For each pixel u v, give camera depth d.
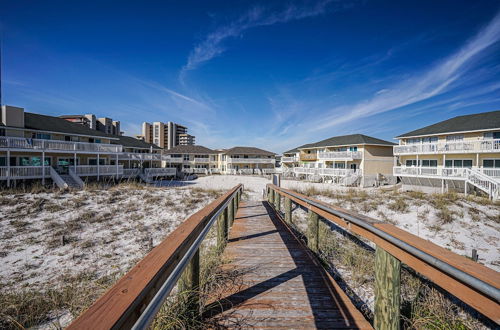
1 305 4.16
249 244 4.37
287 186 22.55
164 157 41.00
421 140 23.83
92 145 22.53
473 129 18.98
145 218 10.03
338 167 33.53
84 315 0.71
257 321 2.11
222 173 47.97
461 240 7.61
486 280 1.01
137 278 0.96
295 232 5.75
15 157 19.69
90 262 6.29
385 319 1.85
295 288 2.71
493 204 11.60
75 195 12.92
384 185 29.83
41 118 24.70
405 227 8.75
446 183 20.11
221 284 2.79
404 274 3.85
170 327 1.86
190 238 1.73
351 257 4.74
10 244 7.40
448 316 2.70
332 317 2.17
